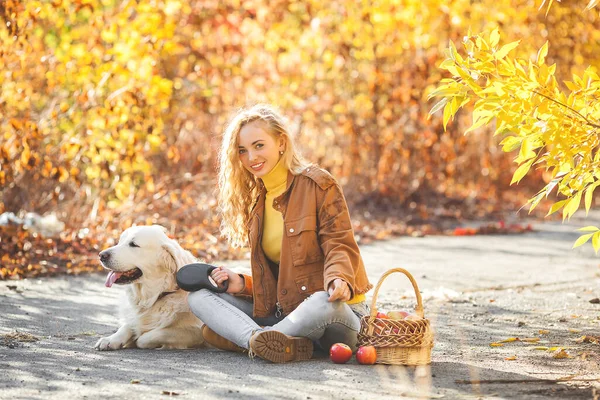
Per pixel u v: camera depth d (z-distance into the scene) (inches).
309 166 195.0
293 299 189.8
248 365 177.6
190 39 531.2
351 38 562.9
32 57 413.7
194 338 198.4
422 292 286.5
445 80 184.5
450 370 173.6
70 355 188.5
